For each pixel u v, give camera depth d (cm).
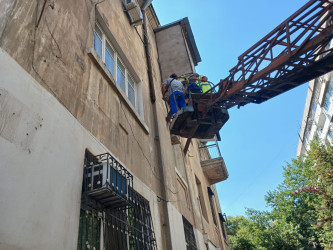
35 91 354
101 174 402
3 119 293
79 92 464
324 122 3216
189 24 1470
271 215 2311
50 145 351
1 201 260
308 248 2017
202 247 1014
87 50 537
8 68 321
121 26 845
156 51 1334
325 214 1683
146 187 649
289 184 2298
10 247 252
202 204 1395
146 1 1206
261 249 2145
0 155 275
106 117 542
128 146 616
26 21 379
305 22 743
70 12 518
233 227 3788
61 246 316
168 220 707
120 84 741
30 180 302
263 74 791
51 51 419
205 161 1648
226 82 865
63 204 341
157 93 1023
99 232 410
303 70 784
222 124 929
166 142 912
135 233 520
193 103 898
